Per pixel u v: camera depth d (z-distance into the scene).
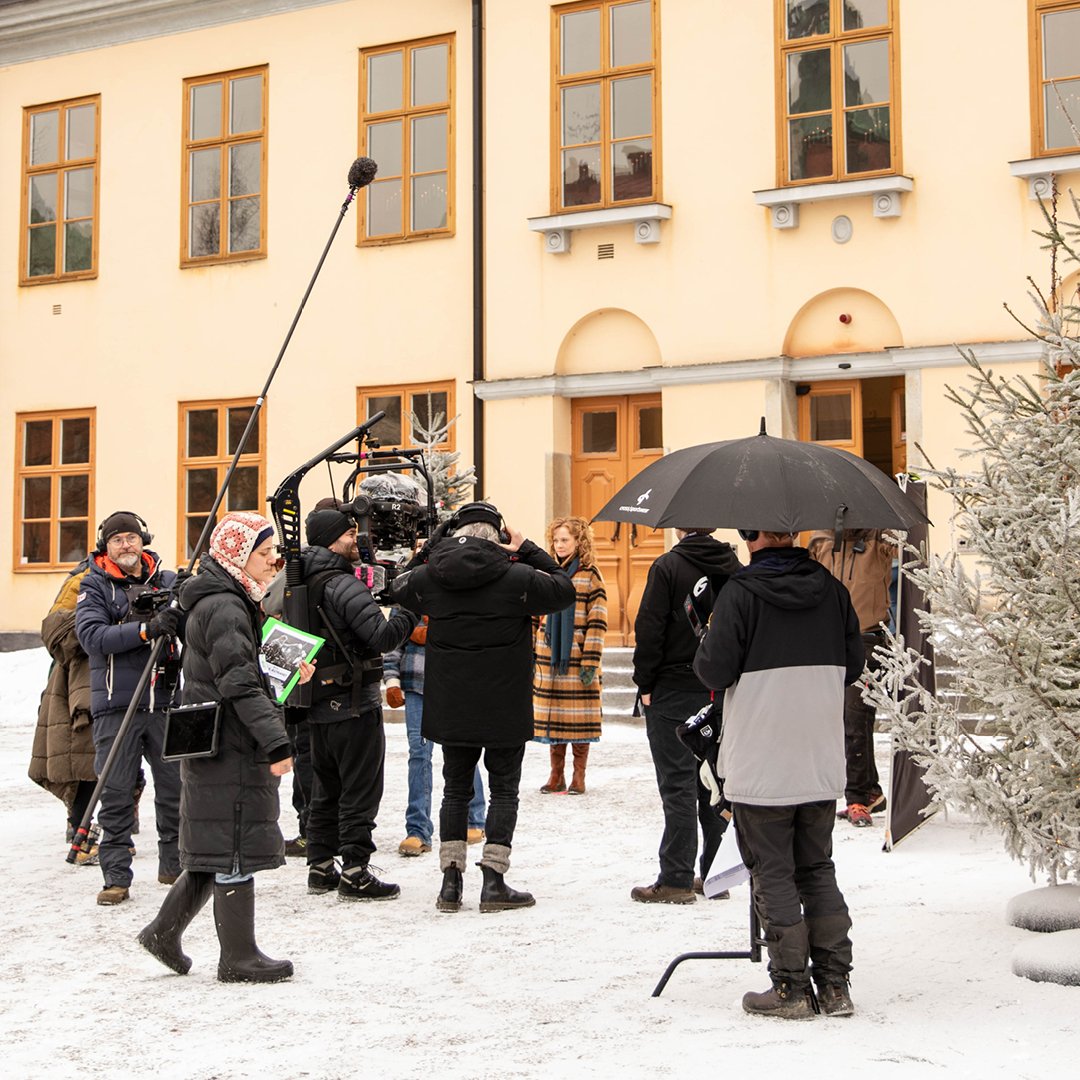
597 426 16.14
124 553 7.57
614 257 15.69
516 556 6.97
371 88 17.25
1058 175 13.62
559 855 8.00
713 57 15.22
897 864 7.49
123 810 7.22
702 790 6.91
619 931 6.32
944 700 6.02
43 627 8.25
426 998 5.34
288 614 6.97
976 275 13.94
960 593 5.58
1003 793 5.66
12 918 6.82
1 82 19.52
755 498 4.98
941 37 14.16
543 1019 5.04
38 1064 4.69
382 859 8.04
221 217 18.12
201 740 5.47
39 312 19.19
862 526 4.97
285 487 7.00
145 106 18.59
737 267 15.05
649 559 15.71
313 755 7.14
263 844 5.55
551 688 10.03
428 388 16.77
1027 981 5.34
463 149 16.64
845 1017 4.97
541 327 16.05
